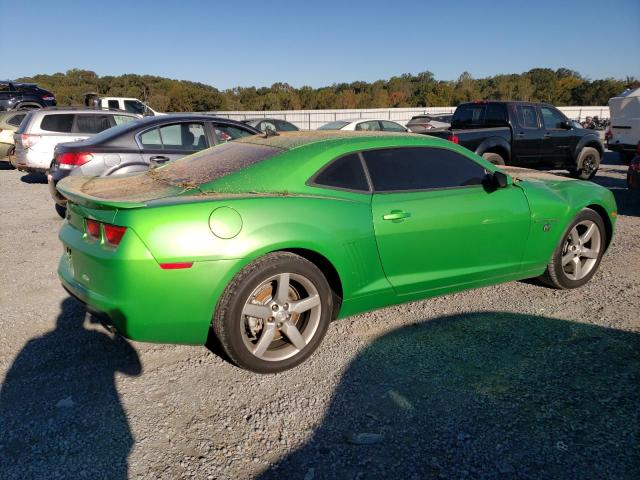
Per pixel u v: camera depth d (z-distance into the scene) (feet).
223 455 8.29
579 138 37.14
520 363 11.10
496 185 13.17
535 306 14.23
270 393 10.07
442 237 12.48
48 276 16.90
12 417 9.27
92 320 13.46
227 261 9.86
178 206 9.80
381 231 11.60
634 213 26.43
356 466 8.02
